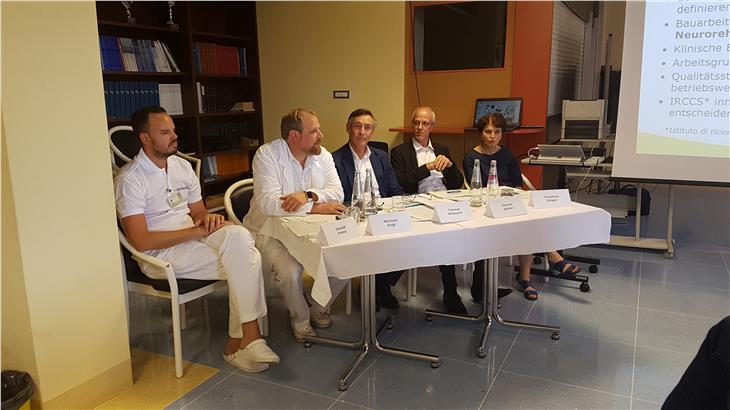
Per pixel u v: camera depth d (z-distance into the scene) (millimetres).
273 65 5406
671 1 3342
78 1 1863
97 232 2018
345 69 5094
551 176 5066
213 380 2268
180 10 4523
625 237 4223
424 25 4746
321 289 1941
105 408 2055
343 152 2971
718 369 1019
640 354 2418
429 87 4809
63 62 1838
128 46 4074
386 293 2982
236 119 5508
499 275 3512
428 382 2221
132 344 2604
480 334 2656
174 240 2303
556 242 2316
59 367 1927
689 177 3469
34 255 1806
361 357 2381
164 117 2361
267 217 2561
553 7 4246
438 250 2092
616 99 6273
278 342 2619
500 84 4531
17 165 1727
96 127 1978
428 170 3150
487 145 3203
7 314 1860
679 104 3416
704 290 3199
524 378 2234
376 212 2375
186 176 2617
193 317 2941
